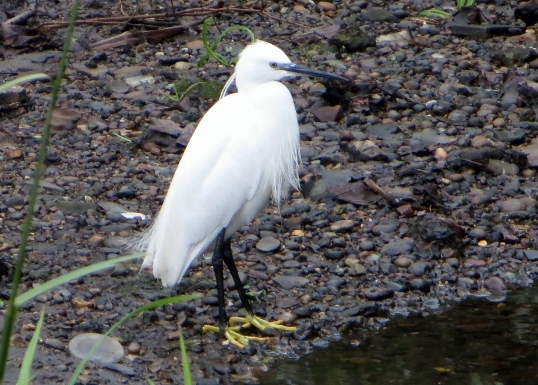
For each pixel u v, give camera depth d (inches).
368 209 459.8
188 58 642.2
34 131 537.3
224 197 353.1
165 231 354.9
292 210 454.3
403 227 439.8
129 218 443.8
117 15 701.3
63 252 409.7
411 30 688.4
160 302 218.7
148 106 571.2
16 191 466.9
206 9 701.9
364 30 685.9
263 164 362.3
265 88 368.8
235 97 373.4
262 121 362.6
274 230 438.9
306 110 568.4
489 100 577.6
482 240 437.1
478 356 339.0
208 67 625.3
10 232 426.0
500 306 383.2
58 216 442.9
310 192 471.2
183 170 356.5
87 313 360.8
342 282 394.6
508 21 700.0
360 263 410.3
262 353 342.0
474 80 604.4
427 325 366.6
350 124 551.2
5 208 446.6
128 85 601.0
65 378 312.7
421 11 728.3
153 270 358.9
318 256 418.0
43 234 426.0
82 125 548.4
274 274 401.7
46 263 398.6
